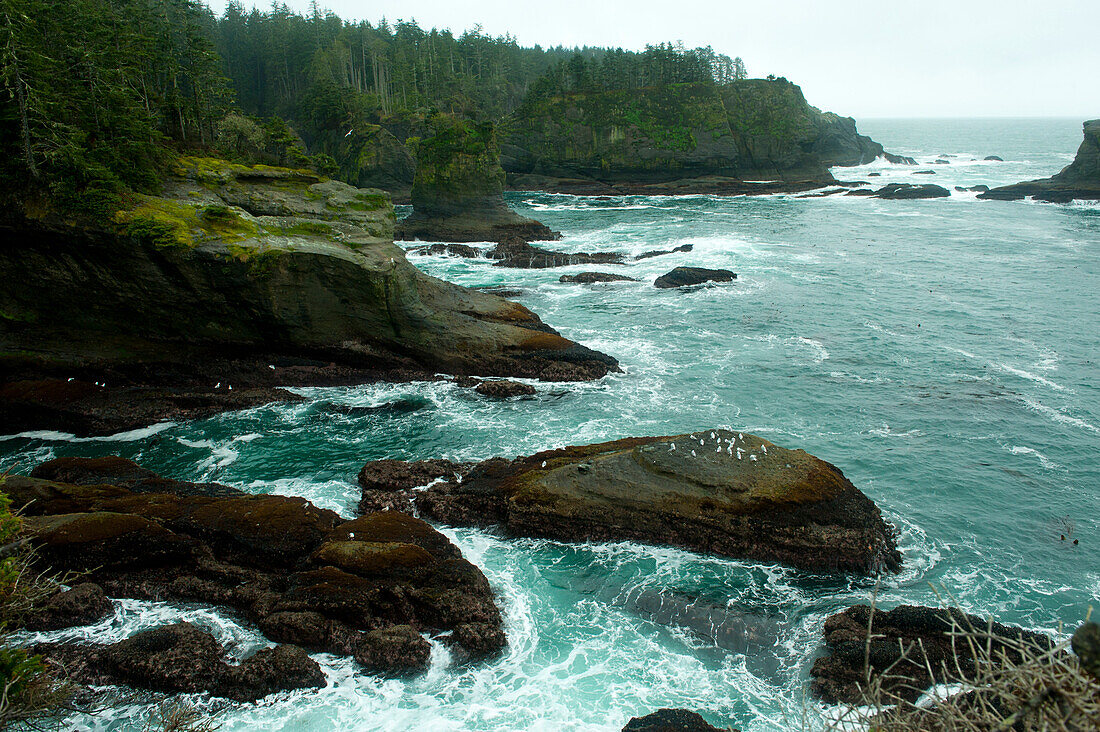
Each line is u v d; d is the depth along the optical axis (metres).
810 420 41.62
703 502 29.89
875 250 87.62
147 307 44.09
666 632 25.48
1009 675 8.53
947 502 33.28
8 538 18.91
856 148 187.50
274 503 29.30
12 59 39.75
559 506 30.69
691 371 49.16
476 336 49.34
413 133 137.38
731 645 24.83
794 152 155.38
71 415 40.31
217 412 42.84
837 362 50.69
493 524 31.31
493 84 175.75
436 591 25.62
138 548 27.09
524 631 25.39
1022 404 43.50
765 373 48.72
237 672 22.30
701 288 69.62
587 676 23.48
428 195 100.38
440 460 35.41
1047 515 32.31
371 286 46.22
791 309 63.16
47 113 41.53
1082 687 7.62
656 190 147.50
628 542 29.98
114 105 47.97
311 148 154.50
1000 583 27.83
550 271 78.44
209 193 51.34
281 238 45.72
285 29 175.25
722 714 22.00
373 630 24.17
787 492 29.78
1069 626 25.38
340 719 21.53
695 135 150.88
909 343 54.50
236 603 25.70
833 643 23.95
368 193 58.03
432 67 163.25
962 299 65.94
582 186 152.00
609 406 43.72
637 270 78.00
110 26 57.91
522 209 126.38
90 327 44.31
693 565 28.64
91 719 21.12
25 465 36.91
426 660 23.61
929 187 134.50
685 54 170.88
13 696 15.77
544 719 21.70
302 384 46.72
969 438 39.28
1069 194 123.75
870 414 42.34
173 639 23.25
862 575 28.05
